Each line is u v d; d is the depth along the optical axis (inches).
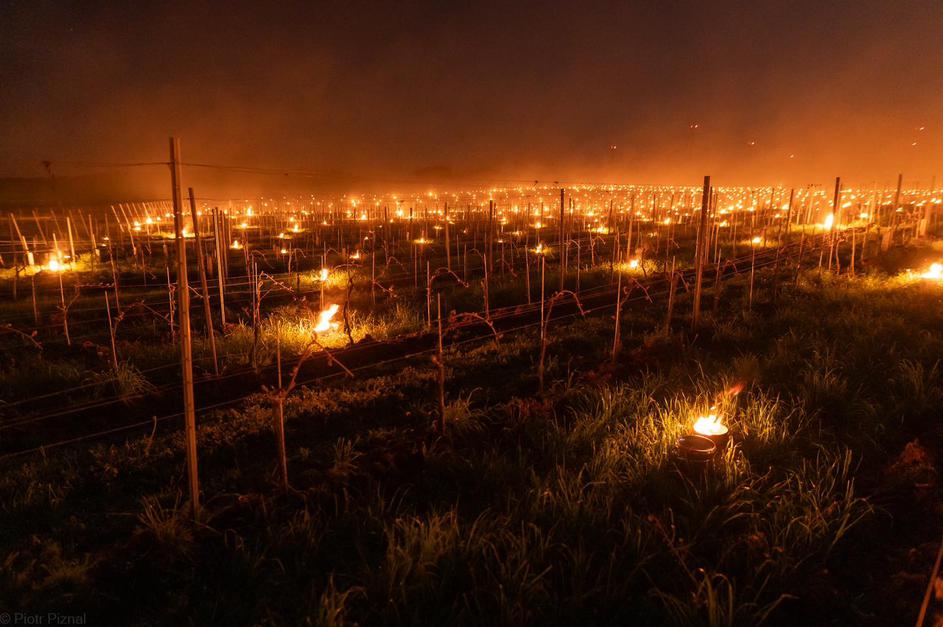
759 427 209.0
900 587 132.8
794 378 264.7
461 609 127.4
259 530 158.7
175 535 149.3
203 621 126.5
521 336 354.0
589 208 1664.6
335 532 157.6
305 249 844.6
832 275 515.2
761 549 141.3
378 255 768.3
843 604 129.6
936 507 162.9
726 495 168.7
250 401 259.6
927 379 248.7
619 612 125.5
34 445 220.5
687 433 205.0
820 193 1411.2
